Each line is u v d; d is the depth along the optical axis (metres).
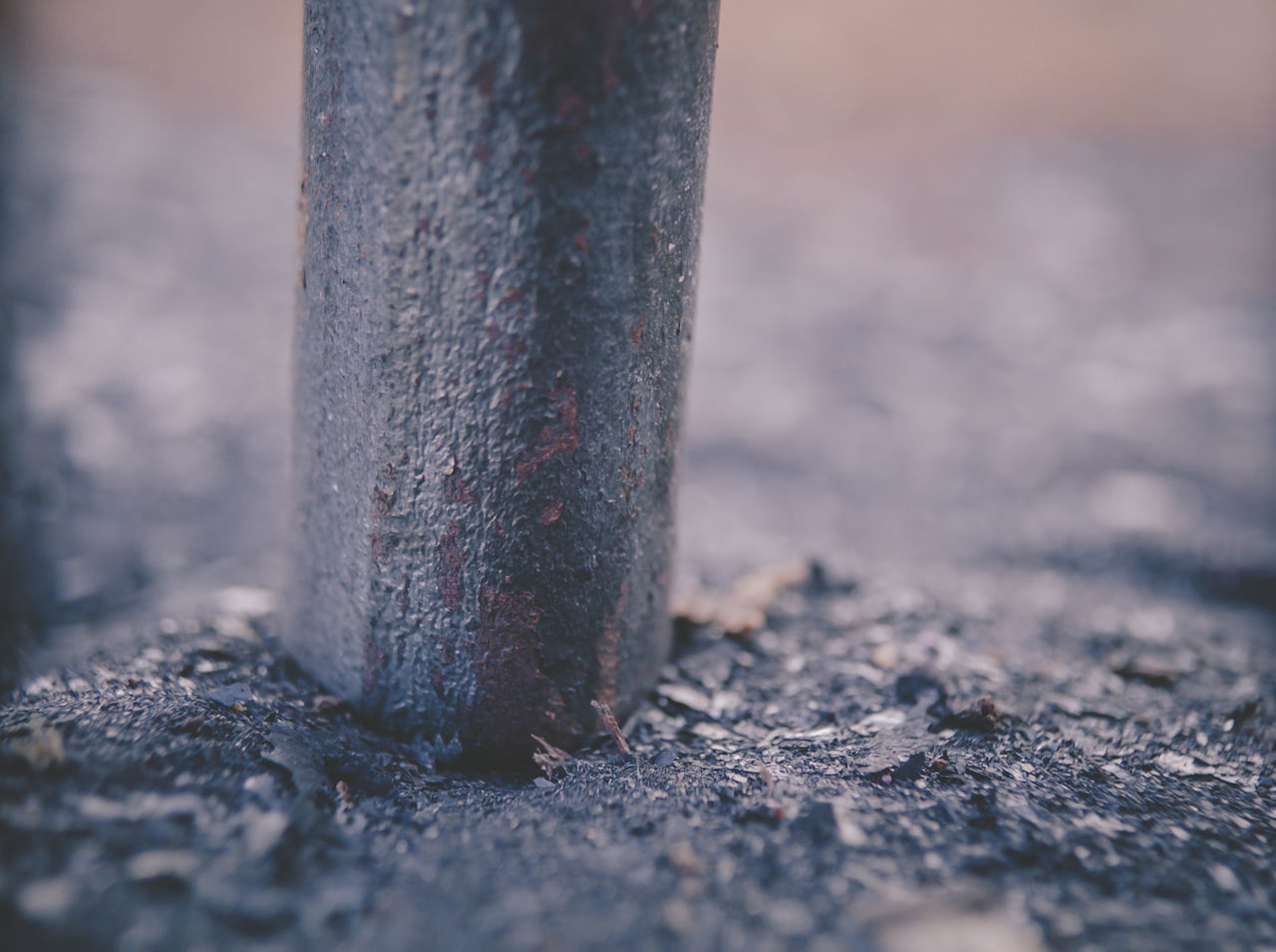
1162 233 0.62
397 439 0.18
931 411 0.40
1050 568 0.26
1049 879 0.18
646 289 0.18
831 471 0.35
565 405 0.18
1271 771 0.19
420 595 0.19
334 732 0.19
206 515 0.28
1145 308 0.52
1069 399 0.42
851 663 0.20
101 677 0.19
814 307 0.52
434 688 0.19
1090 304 0.52
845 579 0.22
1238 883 0.18
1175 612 0.22
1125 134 0.78
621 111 0.18
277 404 0.38
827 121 0.82
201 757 0.18
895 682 0.20
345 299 0.18
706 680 0.20
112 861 0.17
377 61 0.18
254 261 0.53
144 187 0.59
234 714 0.19
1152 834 0.18
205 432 0.34
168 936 0.17
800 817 0.18
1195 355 0.46
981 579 0.24
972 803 0.18
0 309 0.40
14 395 0.33
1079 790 0.19
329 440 0.19
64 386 0.35
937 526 0.30
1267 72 0.84
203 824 0.18
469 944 0.17
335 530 0.19
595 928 0.17
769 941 0.17
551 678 0.19
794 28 0.90
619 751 0.19
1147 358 0.46
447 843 0.18
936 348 0.47
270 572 0.23
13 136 0.62
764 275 0.57
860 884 0.18
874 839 0.18
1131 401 0.41
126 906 0.17
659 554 0.19
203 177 0.63
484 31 0.18
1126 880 0.18
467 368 0.18
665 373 0.19
